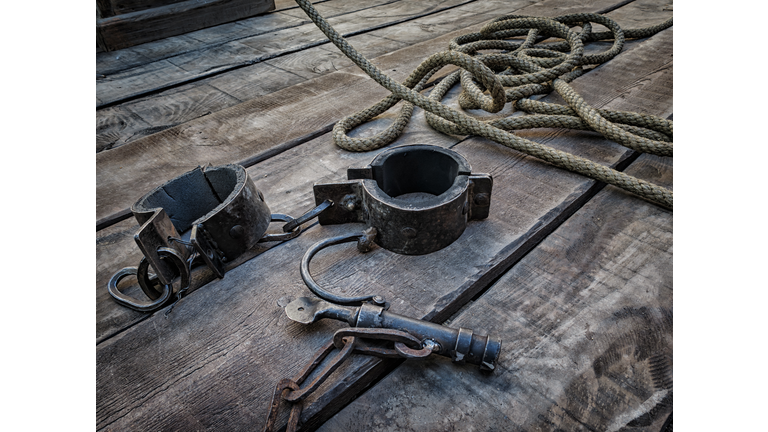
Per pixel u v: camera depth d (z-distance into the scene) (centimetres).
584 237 120
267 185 150
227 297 108
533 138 167
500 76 189
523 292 106
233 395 88
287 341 97
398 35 292
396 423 83
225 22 336
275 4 387
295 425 79
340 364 85
